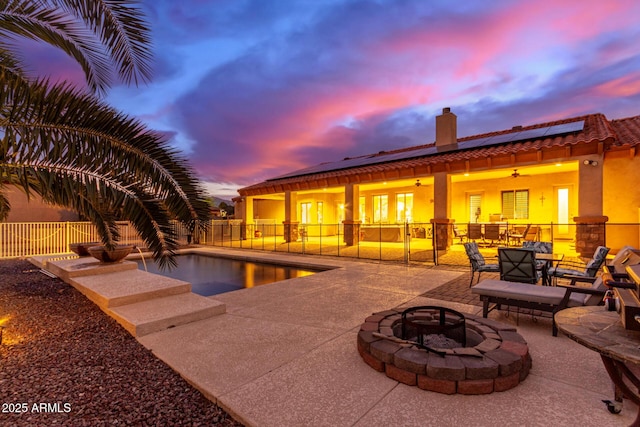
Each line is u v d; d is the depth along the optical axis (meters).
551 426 2.26
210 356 3.47
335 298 5.94
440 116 14.48
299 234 19.44
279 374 3.04
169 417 2.50
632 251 3.90
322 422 2.32
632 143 8.80
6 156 3.36
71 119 3.45
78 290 6.45
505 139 11.89
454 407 2.49
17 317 4.93
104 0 4.13
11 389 2.88
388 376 2.97
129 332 4.21
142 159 3.74
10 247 12.24
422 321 3.88
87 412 2.55
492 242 13.40
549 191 13.42
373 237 17.17
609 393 2.68
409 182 16.39
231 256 12.78
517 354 2.90
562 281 7.10
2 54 5.05
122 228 15.20
